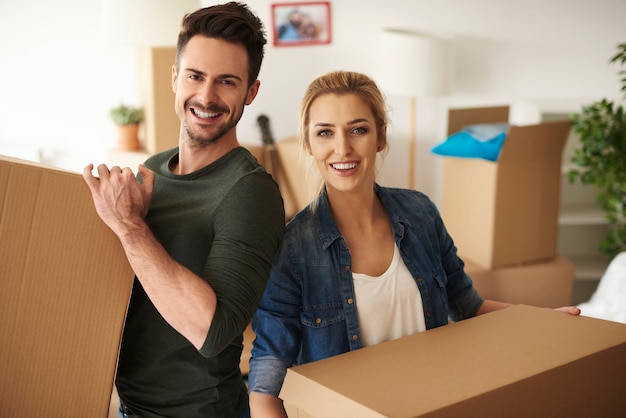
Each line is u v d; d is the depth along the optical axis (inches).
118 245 50.6
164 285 47.4
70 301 49.5
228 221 51.6
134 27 103.2
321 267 59.9
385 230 62.8
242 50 53.7
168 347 54.2
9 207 46.9
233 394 57.8
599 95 166.9
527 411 47.6
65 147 154.9
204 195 54.3
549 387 48.6
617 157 126.6
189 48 53.4
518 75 165.2
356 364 50.4
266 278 52.1
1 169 46.6
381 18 159.2
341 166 58.1
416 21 160.6
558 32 163.5
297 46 157.9
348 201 60.8
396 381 47.1
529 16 162.6
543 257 134.0
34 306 48.4
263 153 148.6
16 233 47.3
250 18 55.0
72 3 149.3
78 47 151.2
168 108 137.8
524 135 123.3
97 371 51.1
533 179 129.0
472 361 50.1
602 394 52.4
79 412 50.9
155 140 138.2
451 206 138.9
